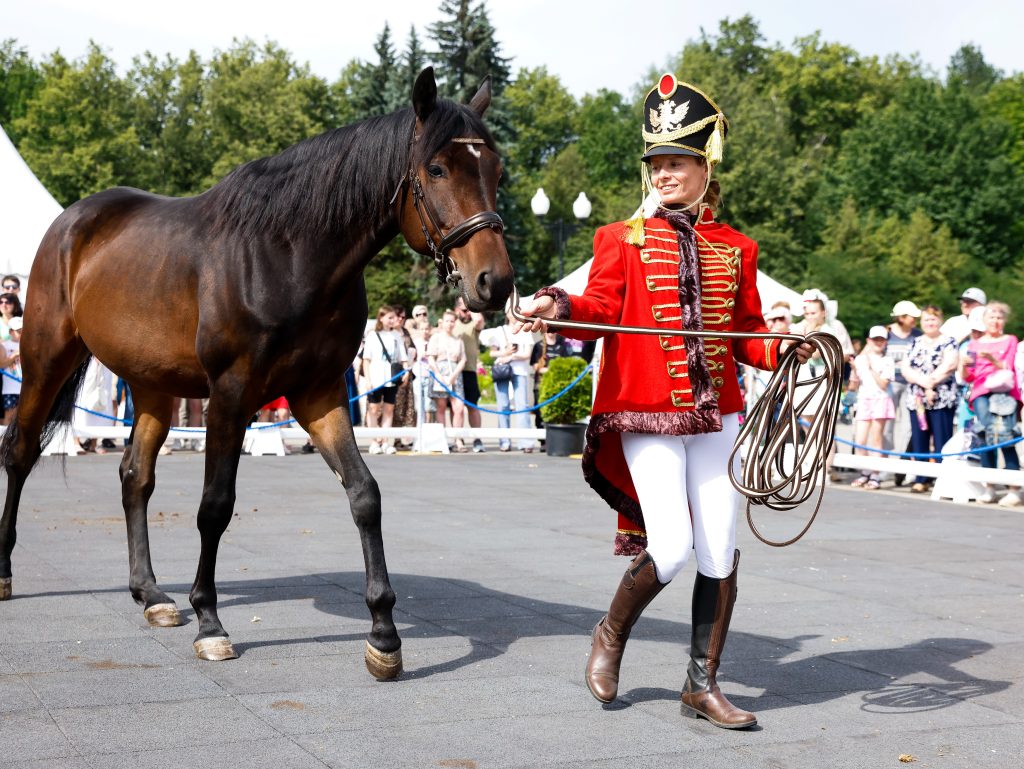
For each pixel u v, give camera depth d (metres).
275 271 5.10
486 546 8.83
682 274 4.37
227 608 6.40
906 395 14.07
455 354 17.62
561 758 4.01
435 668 5.19
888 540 9.52
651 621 6.28
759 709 4.70
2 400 14.85
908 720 4.57
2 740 4.08
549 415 16.78
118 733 4.18
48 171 59.78
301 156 5.17
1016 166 64.06
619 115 78.50
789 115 74.38
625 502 4.61
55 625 5.90
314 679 4.97
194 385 5.74
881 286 51.00
